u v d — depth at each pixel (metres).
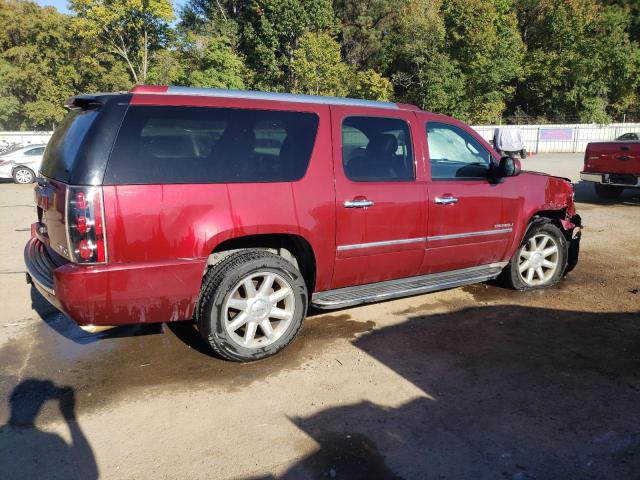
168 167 3.56
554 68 42.84
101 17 37.97
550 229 5.70
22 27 41.41
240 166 3.81
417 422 3.22
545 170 21.02
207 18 48.41
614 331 4.64
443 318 4.93
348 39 51.69
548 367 3.95
